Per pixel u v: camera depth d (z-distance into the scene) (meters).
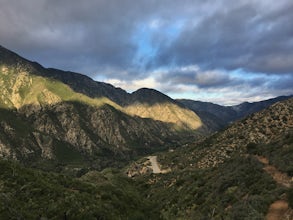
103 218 37.66
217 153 115.25
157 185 103.56
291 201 34.53
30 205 35.00
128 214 45.66
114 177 100.19
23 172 43.78
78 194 41.56
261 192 43.56
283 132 94.75
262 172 53.62
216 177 70.44
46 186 40.16
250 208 36.56
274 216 34.16
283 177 47.97
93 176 77.56
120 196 51.41
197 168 110.69
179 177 100.62
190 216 55.28
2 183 38.31
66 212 35.31
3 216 31.33
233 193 51.06
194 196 66.31
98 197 45.78
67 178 52.00
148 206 55.88
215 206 50.47
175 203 69.50
